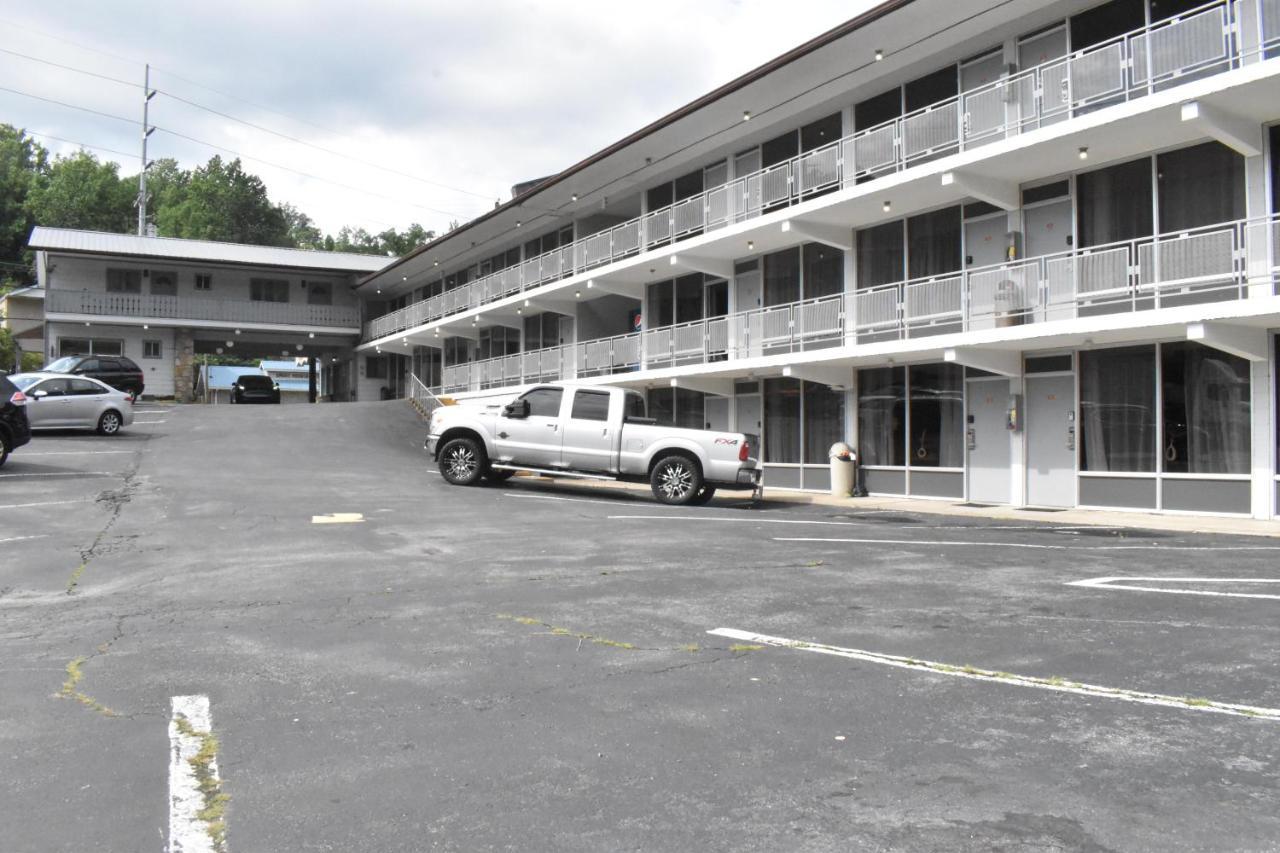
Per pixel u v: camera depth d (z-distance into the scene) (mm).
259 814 3551
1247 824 3379
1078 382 16219
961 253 18469
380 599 7707
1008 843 3260
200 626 6754
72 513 13242
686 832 3383
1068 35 16375
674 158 25828
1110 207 15898
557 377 30750
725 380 24031
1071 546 10914
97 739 4367
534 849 3262
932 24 17312
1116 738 4297
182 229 85125
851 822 3451
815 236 20328
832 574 8875
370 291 47719
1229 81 12836
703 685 5219
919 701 4898
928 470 18844
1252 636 6199
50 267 41469
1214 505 14391
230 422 30094
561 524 13000
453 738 4375
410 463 23328
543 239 34688
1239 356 14062
